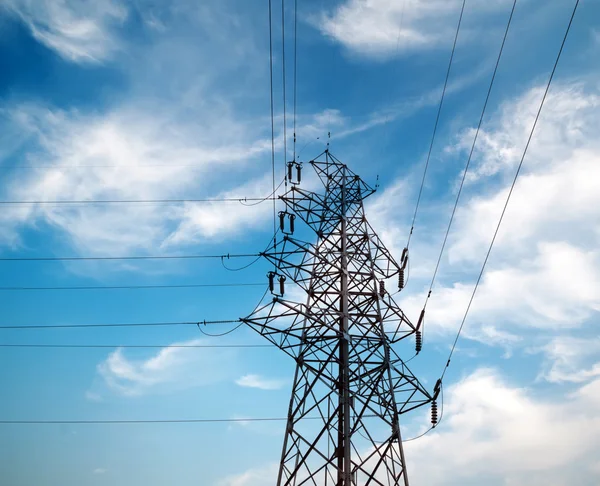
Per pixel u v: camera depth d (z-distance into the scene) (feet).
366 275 111.34
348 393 97.19
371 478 92.07
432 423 97.30
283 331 101.09
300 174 122.62
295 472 91.76
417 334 108.37
